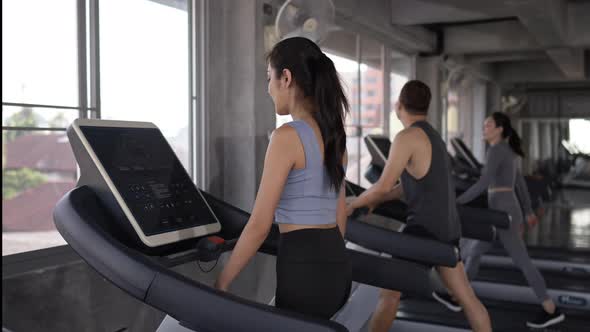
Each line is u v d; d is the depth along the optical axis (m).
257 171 3.46
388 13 5.55
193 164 3.23
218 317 1.34
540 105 13.12
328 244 1.57
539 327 3.71
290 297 1.54
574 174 13.07
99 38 2.54
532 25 5.73
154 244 1.68
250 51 3.39
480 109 10.98
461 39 7.11
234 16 3.42
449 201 2.59
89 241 1.48
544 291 3.79
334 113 1.59
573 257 5.06
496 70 11.09
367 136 3.86
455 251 2.34
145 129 1.94
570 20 6.59
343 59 4.99
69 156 2.45
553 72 10.77
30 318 2.15
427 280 2.01
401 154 2.53
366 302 2.43
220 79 3.39
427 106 2.68
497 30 6.99
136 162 1.83
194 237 1.85
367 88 5.53
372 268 2.04
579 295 4.17
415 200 2.58
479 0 5.28
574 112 12.92
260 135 3.48
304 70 1.58
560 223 8.35
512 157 3.86
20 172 2.27
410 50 6.80
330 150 1.58
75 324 2.33
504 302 4.28
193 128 3.21
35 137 2.29
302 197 1.55
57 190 2.42
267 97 3.55
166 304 1.39
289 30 3.22
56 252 2.32
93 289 2.41
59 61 2.37
